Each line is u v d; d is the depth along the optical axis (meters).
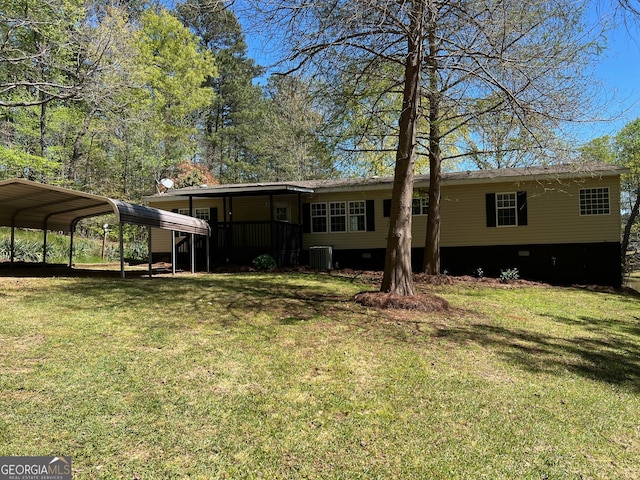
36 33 12.44
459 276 12.98
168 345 4.82
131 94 17.03
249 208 16.33
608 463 2.80
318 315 6.53
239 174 32.56
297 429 3.05
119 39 13.14
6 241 15.45
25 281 9.05
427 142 11.95
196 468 2.54
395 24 6.61
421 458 2.75
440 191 13.12
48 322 5.55
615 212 12.55
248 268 13.17
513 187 13.53
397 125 10.61
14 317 5.73
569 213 13.00
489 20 6.36
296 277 11.37
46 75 13.30
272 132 29.05
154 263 16.53
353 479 2.50
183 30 23.80
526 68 6.98
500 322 6.80
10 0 11.23
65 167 19.52
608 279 12.57
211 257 14.34
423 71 8.77
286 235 14.55
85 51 11.88
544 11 6.72
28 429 2.87
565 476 2.62
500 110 8.23
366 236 15.01
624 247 24.53
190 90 25.47
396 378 4.11
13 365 3.98
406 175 7.46
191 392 3.59
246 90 31.83
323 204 15.52
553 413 3.53
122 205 9.73
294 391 3.71
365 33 6.79
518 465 2.72
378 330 5.77
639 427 3.36
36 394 3.41
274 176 32.00
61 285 8.59
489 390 3.94
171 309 6.64
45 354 4.33
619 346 5.91
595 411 3.62
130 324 5.64
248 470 2.55
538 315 7.66
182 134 25.73
